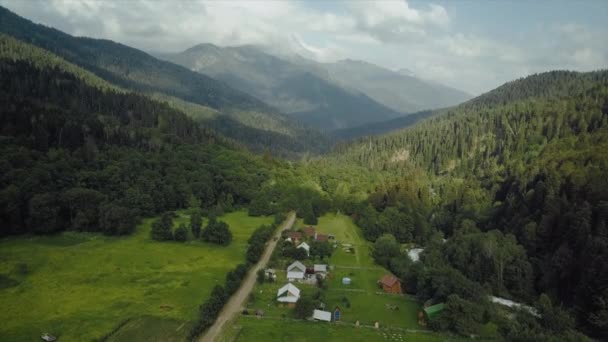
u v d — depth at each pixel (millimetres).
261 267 109188
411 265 104438
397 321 82312
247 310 82000
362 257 125875
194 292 89438
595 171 111000
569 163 125875
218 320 77500
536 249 104250
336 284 102188
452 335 76062
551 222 104312
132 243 120438
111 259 105875
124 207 129500
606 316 72938
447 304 79062
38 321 72375
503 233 119688
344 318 82500
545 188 116375
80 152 151000
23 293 83125
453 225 144750
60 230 123562
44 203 116812
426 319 80688
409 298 95125
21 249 107000
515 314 83438
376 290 99500
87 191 126875
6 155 126312
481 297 83375
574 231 94875
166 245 121312
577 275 86250
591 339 73125
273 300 88562
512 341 71188
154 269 101938
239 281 94688
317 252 121188
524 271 95062
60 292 85000
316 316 80688
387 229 143875
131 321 74938
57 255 105500
